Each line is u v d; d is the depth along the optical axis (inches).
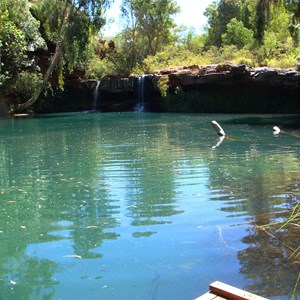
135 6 1464.1
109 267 158.4
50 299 135.0
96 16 1090.7
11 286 145.6
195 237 186.7
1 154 465.7
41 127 786.8
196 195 261.7
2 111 1099.9
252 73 955.3
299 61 952.9
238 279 144.7
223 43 1482.5
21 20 1144.8
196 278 146.7
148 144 506.6
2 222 220.7
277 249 169.5
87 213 231.8
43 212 237.1
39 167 378.6
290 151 420.2
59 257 170.1
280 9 860.0
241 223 204.1
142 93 1219.9
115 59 1413.6
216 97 1050.7
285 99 962.7
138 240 185.6
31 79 1134.4
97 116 1046.4
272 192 262.1
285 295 132.3
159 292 137.6
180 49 1524.4
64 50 1133.1
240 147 458.9
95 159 410.6
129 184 299.1
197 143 500.7
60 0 1119.6
